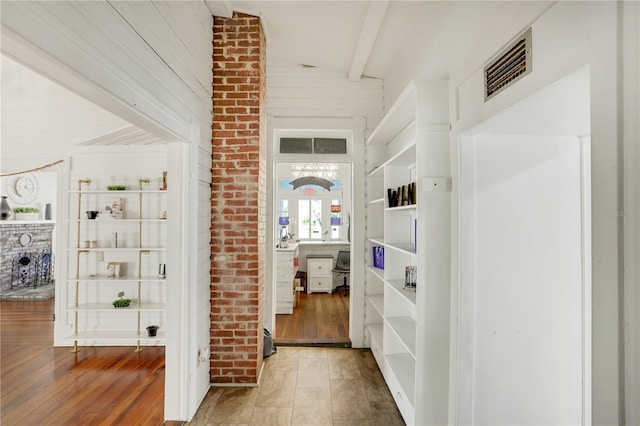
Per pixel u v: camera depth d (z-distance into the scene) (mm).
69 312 3994
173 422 2453
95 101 1570
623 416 973
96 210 4070
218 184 3023
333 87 4027
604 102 1044
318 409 2650
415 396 2203
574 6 1201
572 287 2035
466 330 2027
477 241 2039
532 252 2041
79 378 3152
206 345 2910
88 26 1366
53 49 1186
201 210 2781
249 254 3021
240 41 3049
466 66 1984
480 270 2031
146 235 4078
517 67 1529
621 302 980
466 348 2023
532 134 2037
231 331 3014
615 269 995
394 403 2738
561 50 1265
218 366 3008
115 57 1553
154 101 1934
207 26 2896
